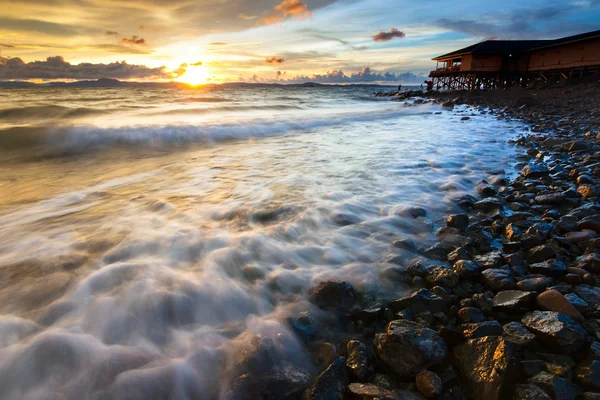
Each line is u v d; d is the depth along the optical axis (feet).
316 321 8.33
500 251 11.50
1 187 18.92
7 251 11.18
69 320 7.86
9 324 7.63
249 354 6.93
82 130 32.68
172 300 8.61
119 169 23.30
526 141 29.94
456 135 37.04
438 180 19.51
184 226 13.20
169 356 6.96
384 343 7.00
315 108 90.12
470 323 7.85
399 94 174.70
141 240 11.93
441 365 6.71
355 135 38.32
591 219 12.40
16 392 6.17
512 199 16.22
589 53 98.53
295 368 6.85
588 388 5.91
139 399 6.06
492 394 5.87
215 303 8.64
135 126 34.91
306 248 11.55
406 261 10.91
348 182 19.15
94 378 6.40
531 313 7.83
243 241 11.84
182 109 68.18
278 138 36.78
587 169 19.75
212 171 22.15
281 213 14.48
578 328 6.96
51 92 173.17
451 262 10.83
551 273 9.78
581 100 65.92
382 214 14.66
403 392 6.15
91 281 9.35
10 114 51.34
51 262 10.40
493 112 64.90
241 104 91.50
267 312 8.49
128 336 7.45
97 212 14.87
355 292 9.28
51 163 25.34
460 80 154.10
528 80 124.26
